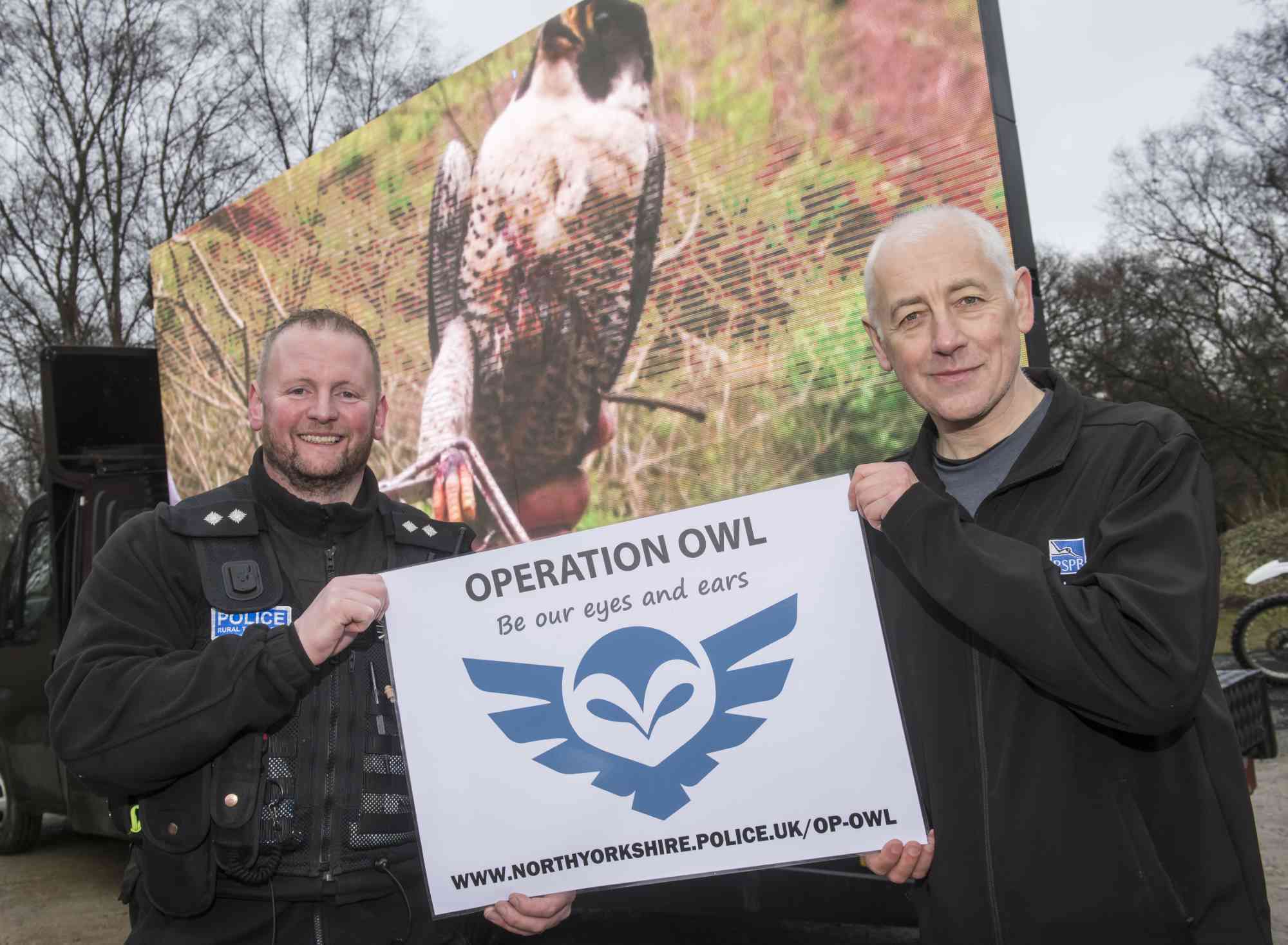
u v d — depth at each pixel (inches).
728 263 115.5
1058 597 47.5
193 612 60.8
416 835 60.8
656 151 123.2
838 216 106.6
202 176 697.0
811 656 57.3
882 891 93.3
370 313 166.7
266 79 690.8
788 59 110.8
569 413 132.2
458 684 61.2
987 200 96.3
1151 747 51.3
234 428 197.2
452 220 151.6
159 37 690.2
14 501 783.7
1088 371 829.8
